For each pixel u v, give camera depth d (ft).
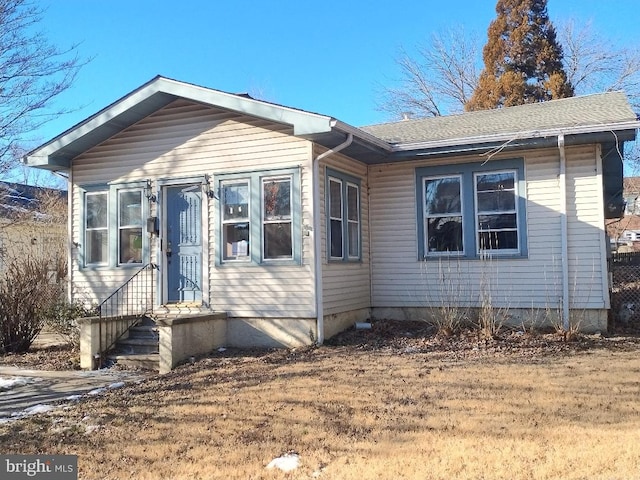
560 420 17.56
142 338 33.35
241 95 32.19
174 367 29.01
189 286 35.42
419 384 22.49
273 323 32.94
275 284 32.94
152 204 36.17
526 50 96.07
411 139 37.45
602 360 26.48
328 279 33.55
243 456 15.97
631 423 17.03
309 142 32.42
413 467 14.47
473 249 37.09
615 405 18.95
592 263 34.17
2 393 24.80
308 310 32.12
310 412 19.48
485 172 36.99
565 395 20.27
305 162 32.53
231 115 34.40
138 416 19.98
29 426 19.35
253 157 33.76
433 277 38.01
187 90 33.09
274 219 33.27
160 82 33.78
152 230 35.60
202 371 27.17
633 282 43.88
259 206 33.50
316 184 32.37
